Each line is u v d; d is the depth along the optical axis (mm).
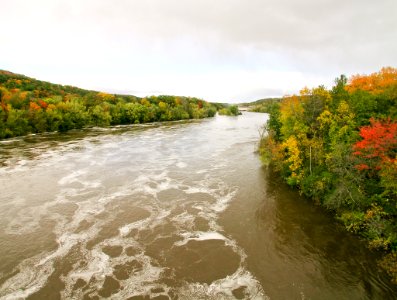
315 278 16938
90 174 36094
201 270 17625
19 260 18422
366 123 26688
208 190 30641
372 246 19484
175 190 30625
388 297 15328
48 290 15812
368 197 22688
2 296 15320
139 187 31469
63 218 24047
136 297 15398
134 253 19234
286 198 28156
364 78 35031
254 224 23250
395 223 19734
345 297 15453
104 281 16578
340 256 18875
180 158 45156
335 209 24578
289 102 34938
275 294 15727
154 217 24359
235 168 38875
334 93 32469
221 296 15555
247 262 18406
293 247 20016
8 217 24203
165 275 17141
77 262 18250
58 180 33656
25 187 31266
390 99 27219
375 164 21906
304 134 30859
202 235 21578
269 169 37812
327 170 27656
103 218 24094
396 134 19906
